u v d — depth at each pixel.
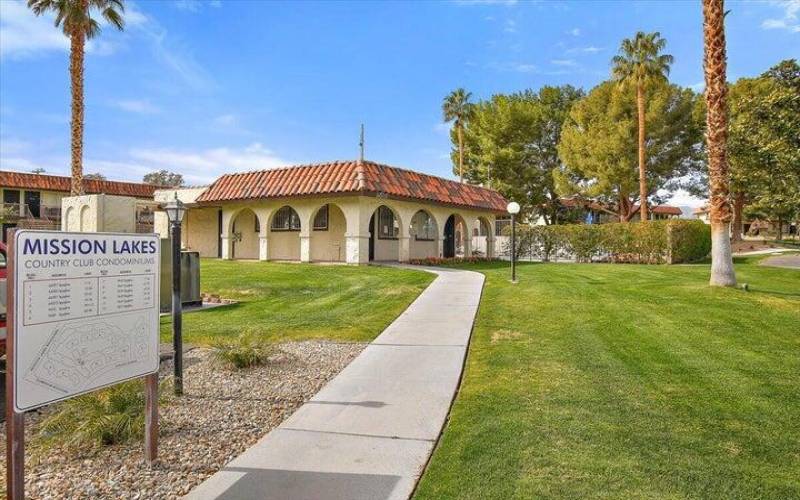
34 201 36.84
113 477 3.73
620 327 8.38
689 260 24.88
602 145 33.28
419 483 3.55
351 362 6.75
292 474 3.73
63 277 3.24
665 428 4.41
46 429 4.45
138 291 3.78
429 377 6.04
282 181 21.00
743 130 14.23
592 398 5.16
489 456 3.90
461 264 22.31
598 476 3.57
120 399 4.55
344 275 16.16
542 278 15.35
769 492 3.36
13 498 3.01
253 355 6.62
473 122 44.00
